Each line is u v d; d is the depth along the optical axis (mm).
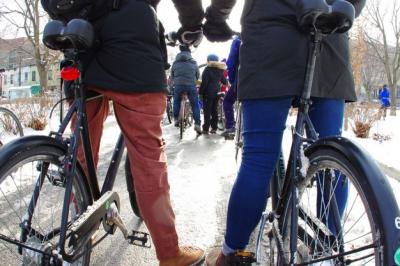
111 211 2262
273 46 1893
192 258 2389
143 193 2188
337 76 2096
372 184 1415
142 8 2092
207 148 7605
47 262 1696
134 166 2186
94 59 2051
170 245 2271
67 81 2174
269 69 1907
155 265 2764
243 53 2012
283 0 1908
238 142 4215
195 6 2475
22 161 1716
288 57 1893
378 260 1371
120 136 2494
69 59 1956
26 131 9492
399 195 3945
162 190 2211
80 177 2020
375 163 1479
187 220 3566
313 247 1791
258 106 1974
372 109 10625
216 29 2615
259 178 2023
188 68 9344
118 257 2859
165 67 2271
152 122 2148
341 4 1704
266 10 1931
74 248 1859
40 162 1826
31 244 1734
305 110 1837
